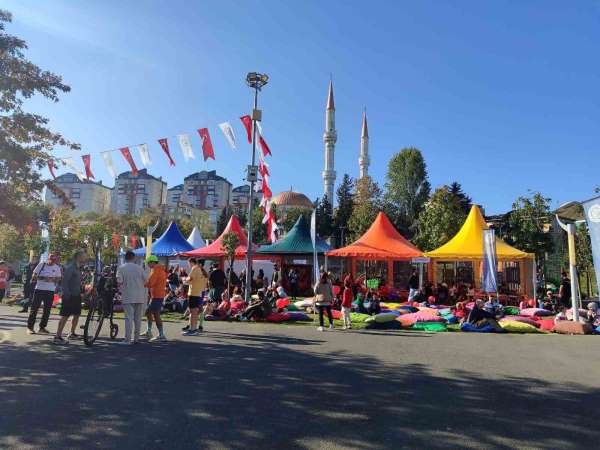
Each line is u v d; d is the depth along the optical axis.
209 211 104.62
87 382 5.87
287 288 25.88
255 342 9.39
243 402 5.08
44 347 8.38
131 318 8.98
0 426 4.27
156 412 4.71
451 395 5.47
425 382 6.10
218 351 8.22
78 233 25.28
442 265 29.48
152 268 9.57
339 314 14.81
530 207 32.03
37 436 4.03
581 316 13.91
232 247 21.86
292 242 26.03
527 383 6.11
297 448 3.83
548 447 3.91
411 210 67.75
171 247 26.98
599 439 4.11
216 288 15.23
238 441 3.96
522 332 12.37
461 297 20.06
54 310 15.89
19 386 5.65
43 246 23.03
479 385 5.97
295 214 70.00
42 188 11.53
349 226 64.56
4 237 28.88
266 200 18.69
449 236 42.28
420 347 9.08
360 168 107.56
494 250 16.77
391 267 26.19
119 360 7.29
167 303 15.97
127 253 9.10
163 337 9.45
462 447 3.89
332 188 96.94
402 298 22.89
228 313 14.01
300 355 7.93
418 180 68.94
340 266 32.12
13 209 11.08
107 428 4.24
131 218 68.94
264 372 6.54
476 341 10.16
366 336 10.70
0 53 10.59
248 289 17.36
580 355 8.42
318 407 4.94
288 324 13.21
